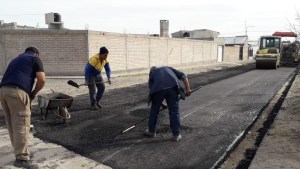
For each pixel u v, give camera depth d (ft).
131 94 41.75
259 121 26.78
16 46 65.05
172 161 17.76
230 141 21.34
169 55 101.91
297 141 19.92
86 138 21.63
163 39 97.19
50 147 19.93
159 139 21.54
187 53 115.55
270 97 38.73
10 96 16.37
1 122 25.90
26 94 16.71
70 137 21.80
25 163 16.58
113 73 73.05
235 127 24.79
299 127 22.99
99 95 31.24
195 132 23.31
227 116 28.50
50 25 68.59
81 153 18.90
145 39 86.53
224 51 155.22
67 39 64.95
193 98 38.14
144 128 24.12
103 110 30.76
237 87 48.52
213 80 59.57
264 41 95.81
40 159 17.97
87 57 65.05
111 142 20.86
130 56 79.82
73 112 29.73
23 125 16.67
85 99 36.76
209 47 136.56
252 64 126.31
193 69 96.48
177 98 21.20
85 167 16.96
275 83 53.88
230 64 129.08
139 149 19.61
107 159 18.02
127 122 26.03
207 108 31.94
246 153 19.13
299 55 113.60
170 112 21.18
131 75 71.72
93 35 66.28
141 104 34.09
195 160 17.94
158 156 18.51
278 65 96.68
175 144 20.58
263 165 16.28
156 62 93.81
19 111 16.61
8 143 20.61
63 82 56.03
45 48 65.10
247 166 17.13
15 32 64.59
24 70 16.89
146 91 44.73
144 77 67.72
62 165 17.19
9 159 17.94
